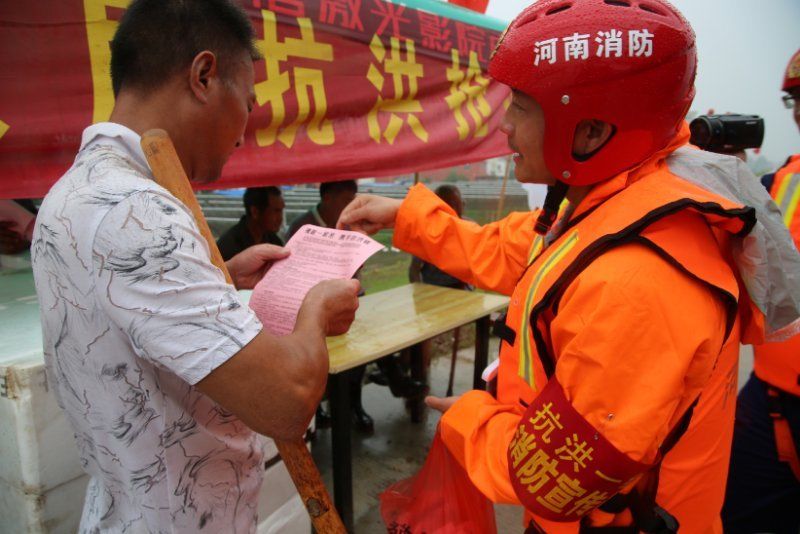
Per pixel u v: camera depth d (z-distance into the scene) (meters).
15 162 1.45
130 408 0.71
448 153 2.66
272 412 0.68
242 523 0.88
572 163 0.81
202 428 0.78
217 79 0.80
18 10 1.40
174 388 0.74
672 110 0.77
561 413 0.74
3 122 1.41
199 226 0.76
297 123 2.05
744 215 0.74
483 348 2.70
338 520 0.89
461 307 2.48
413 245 1.39
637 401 0.69
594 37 0.73
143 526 0.77
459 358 3.99
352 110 2.21
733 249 0.83
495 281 1.30
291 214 6.07
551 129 0.79
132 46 0.76
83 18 1.50
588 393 0.71
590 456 0.71
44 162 1.49
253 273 1.15
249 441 0.90
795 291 0.85
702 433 0.89
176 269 0.64
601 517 0.90
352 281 0.91
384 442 2.87
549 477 0.75
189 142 0.81
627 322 0.69
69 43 1.48
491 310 2.47
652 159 0.84
